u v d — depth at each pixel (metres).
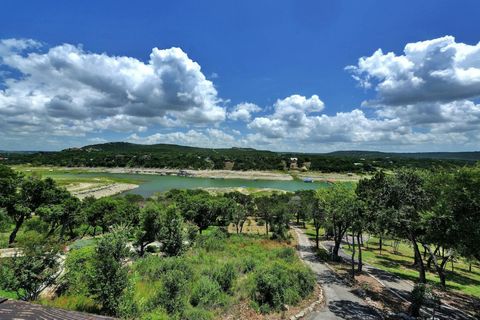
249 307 20.70
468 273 47.59
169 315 16.58
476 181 18.31
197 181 195.12
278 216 73.12
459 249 19.81
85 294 16.81
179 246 35.88
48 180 51.22
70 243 40.47
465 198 18.70
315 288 28.52
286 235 63.97
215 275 24.11
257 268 28.48
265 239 57.25
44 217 48.31
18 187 48.94
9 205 45.38
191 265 27.16
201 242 44.66
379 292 29.22
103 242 17.11
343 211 35.44
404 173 25.36
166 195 106.62
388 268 43.22
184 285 20.11
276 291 22.14
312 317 21.55
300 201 85.44
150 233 36.97
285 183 193.88
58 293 18.42
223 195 104.06
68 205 50.50
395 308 24.69
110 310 15.33
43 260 18.05
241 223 70.62
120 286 15.61
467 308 26.31
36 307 3.02
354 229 36.81
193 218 66.75
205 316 17.39
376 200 27.44
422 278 24.52
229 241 49.66
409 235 26.00
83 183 136.75
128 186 150.50
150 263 27.05
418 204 24.05
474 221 18.53
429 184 23.86
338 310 23.44
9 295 16.95
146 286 20.66
